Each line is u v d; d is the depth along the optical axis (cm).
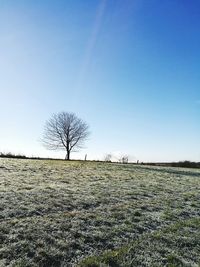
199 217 1859
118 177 3406
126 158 8681
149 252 1193
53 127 8556
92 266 1016
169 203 2159
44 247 1112
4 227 1251
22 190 2006
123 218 1622
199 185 3312
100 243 1226
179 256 1191
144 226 1527
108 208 1786
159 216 1755
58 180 2719
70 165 4569
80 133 8619
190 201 2330
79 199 1912
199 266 1117
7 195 1802
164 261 1130
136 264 1070
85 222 1457
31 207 1591
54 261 1030
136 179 3362
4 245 1088
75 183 2623
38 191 2019
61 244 1157
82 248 1159
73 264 1021
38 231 1255
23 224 1312
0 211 1464
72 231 1307
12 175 2814
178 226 1588
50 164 4475
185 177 4062
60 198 1870
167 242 1330
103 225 1452
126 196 2216
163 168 5562
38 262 1002
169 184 3175
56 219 1440
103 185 2648
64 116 8625
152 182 3203
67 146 8562
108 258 1084
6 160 4753
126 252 1157
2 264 961
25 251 1066
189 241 1372
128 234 1373
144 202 2089
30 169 3500
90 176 3269
